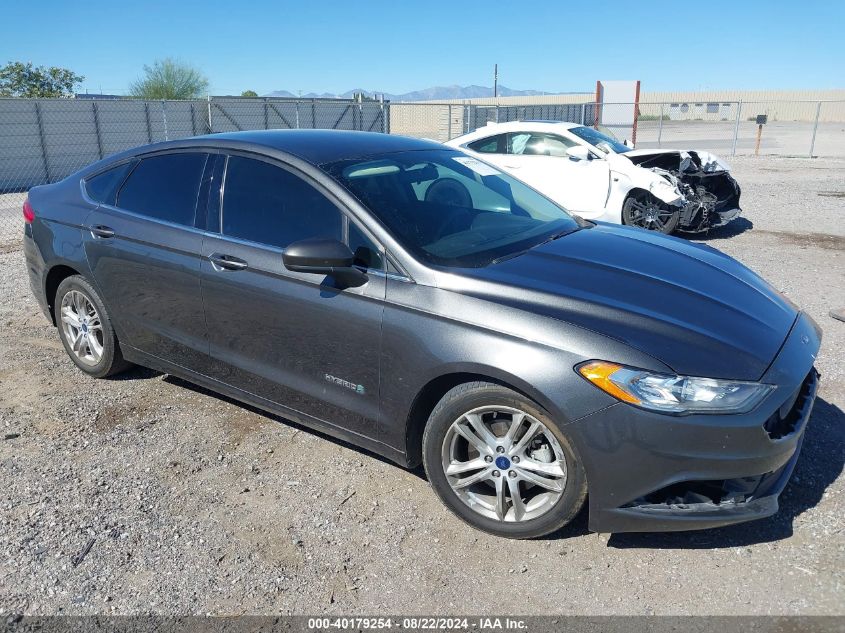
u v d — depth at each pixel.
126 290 4.21
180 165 4.06
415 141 4.34
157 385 4.66
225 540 3.07
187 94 33.19
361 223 3.30
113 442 3.92
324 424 3.52
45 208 4.70
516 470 2.95
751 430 2.65
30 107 20.70
